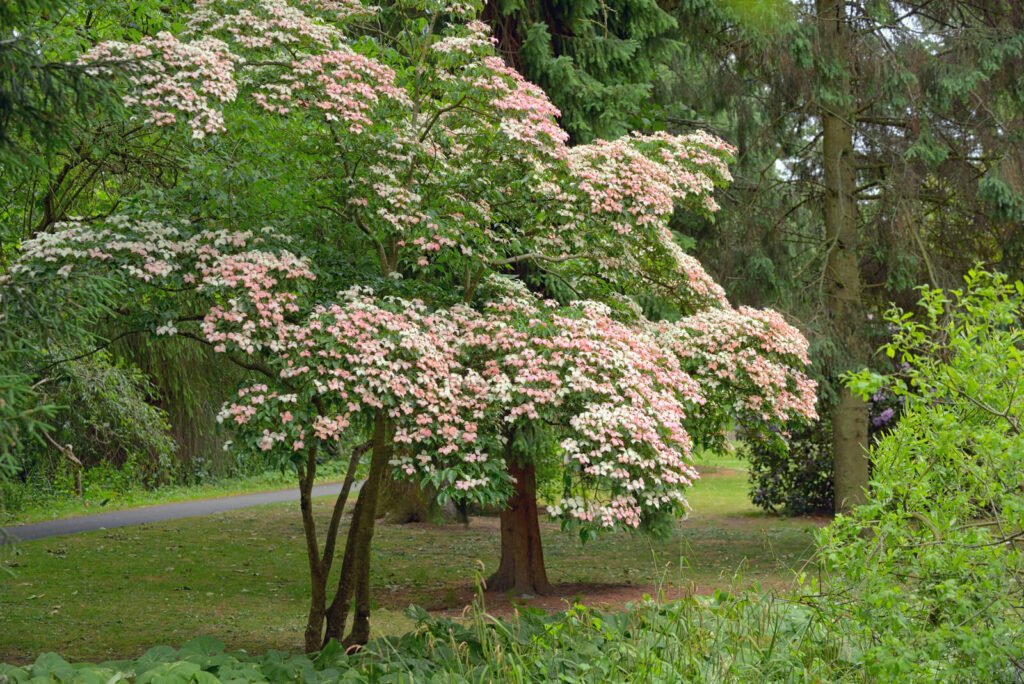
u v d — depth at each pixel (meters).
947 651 4.08
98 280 4.97
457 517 16.39
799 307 11.98
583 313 6.24
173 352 12.18
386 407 5.30
